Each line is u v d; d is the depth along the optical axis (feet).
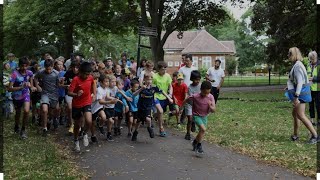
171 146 29.43
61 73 36.29
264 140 31.19
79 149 27.37
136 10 101.14
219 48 236.84
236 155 26.68
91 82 27.84
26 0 107.04
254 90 95.71
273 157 25.71
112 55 159.53
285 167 23.70
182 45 246.88
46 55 42.65
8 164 23.67
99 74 33.96
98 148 28.68
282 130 35.73
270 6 90.43
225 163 24.61
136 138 31.78
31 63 41.60
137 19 98.17
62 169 22.90
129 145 29.73
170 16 96.63
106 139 32.07
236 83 130.21
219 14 97.14
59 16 99.50
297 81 28.96
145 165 24.06
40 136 32.58
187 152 27.50
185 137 32.19
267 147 28.50
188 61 38.09
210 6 95.14
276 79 160.86
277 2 88.43
